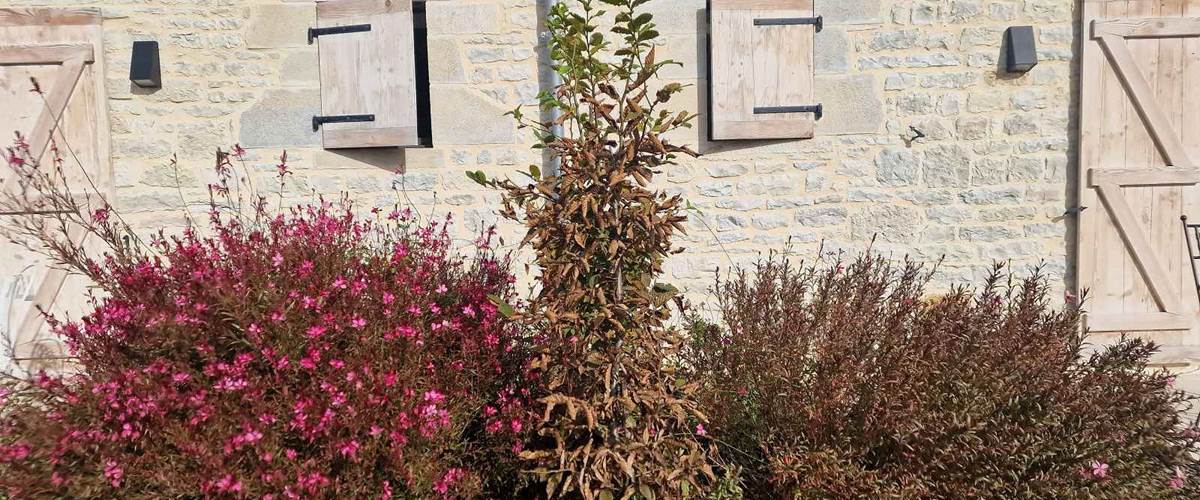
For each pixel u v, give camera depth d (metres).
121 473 2.31
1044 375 2.69
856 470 2.63
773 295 3.23
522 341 3.01
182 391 2.52
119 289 2.80
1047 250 4.62
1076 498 2.53
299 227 3.02
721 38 4.46
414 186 4.61
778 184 4.61
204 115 4.54
